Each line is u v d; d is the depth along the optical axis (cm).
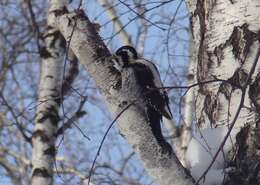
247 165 767
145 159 748
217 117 802
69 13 830
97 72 791
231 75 802
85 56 798
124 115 764
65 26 823
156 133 756
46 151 1211
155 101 999
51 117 1237
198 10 856
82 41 804
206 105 818
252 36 802
